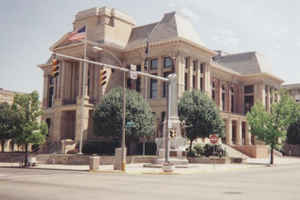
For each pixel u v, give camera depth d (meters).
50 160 40.16
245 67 85.06
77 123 54.81
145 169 30.00
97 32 63.25
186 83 59.12
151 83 60.56
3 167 34.47
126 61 63.53
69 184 16.73
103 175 23.19
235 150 61.91
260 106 47.19
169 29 60.03
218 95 75.62
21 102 37.16
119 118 43.47
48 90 74.81
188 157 43.78
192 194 13.20
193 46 59.53
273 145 44.91
